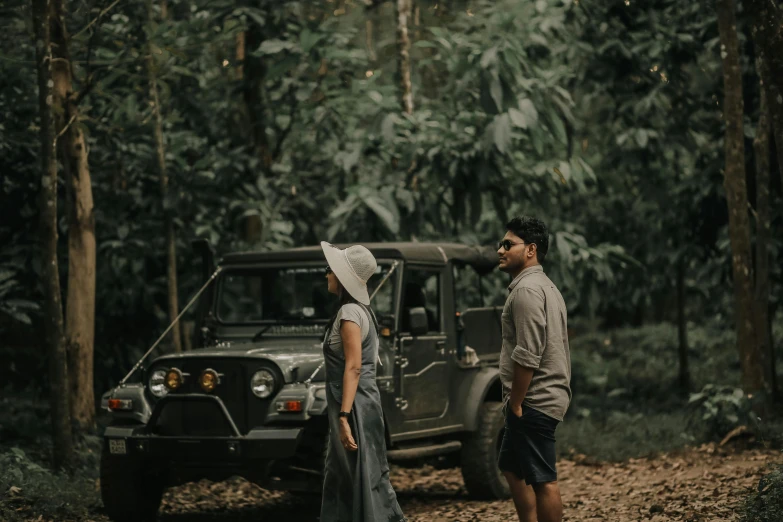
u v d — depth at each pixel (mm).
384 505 5504
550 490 5137
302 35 12094
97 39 10695
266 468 7297
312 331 8539
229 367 7582
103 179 12984
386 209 11766
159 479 8055
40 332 12844
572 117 12805
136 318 13680
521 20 12438
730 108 11961
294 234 14516
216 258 13375
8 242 12500
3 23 10555
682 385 17781
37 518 7656
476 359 9164
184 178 12719
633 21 13836
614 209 17734
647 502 7953
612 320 27734
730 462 10117
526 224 5289
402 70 13500
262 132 14453
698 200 14984
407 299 8516
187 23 10680
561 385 5168
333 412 5570
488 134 11516
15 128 11594
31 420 11359
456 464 9539
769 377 12203
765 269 12266
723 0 11773
